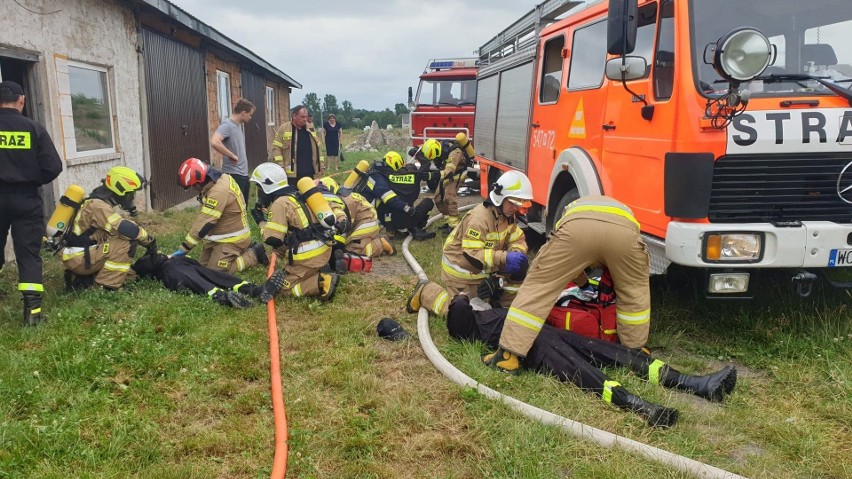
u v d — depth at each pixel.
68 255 5.25
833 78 4.21
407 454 3.08
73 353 3.98
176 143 11.68
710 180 3.97
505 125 8.50
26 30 6.87
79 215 5.32
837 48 4.36
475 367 3.96
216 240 6.11
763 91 4.09
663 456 2.97
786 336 4.37
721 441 3.21
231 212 6.06
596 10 5.54
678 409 3.48
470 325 4.44
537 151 6.98
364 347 4.43
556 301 4.19
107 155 8.81
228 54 15.41
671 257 4.06
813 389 3.73
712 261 3.96
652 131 4.36
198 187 5.87
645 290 3.92
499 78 8.89
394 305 5.46
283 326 4.89
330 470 2.97
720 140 3.93
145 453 3.03
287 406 3.52
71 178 7.80
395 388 3.78
